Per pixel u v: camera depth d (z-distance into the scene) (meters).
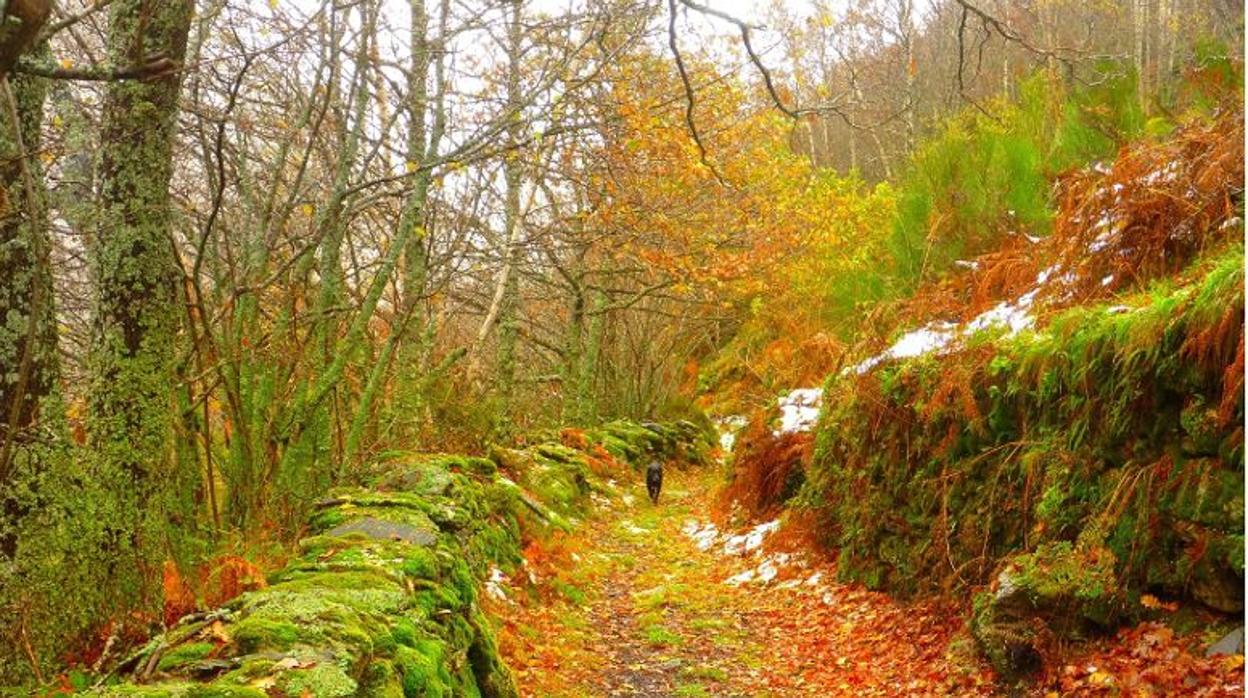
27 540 3.92
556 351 18.80
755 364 22.66
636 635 7.23
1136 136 9.88
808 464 9.19
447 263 9.37
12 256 3.91
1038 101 12.19
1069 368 5.70
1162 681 4.31
